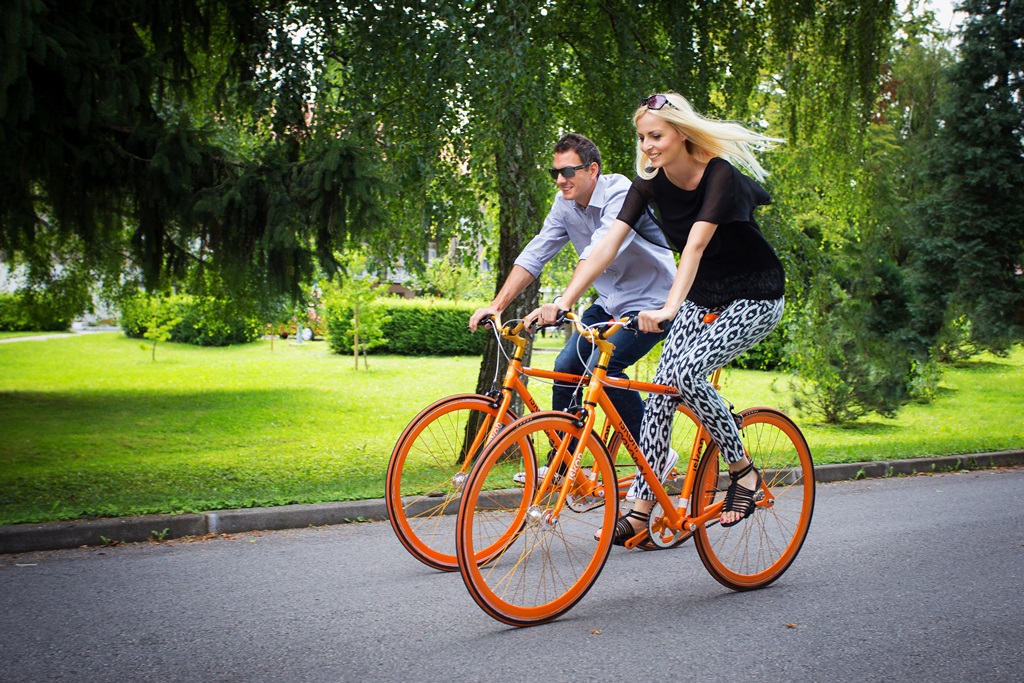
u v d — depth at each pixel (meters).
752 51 8.81
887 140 20.34
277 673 2.93
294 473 7.56
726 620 3.52
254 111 6.95
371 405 13.99
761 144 3.61
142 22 6.79
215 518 5.11
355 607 3.65
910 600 3.82
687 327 3.91
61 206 6.72
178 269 7.34
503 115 6.67
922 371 15.33
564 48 7.93
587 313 4.73
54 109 5.89
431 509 4.54
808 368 12.27
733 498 3.80
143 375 18.31
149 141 6.38
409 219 7.35
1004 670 3.03
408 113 7.06
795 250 9.55
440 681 2.88
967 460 8.07
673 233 3.75
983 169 18.59
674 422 3.97
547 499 3.57
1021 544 4.88
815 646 3.24
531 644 3.23
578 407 3.62
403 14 6.71
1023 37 18.94
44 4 5.47
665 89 7.62
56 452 8.97
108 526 4.85
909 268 19.23
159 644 3.20
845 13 9.37
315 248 6.60
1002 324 18.61
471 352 27.06
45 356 22.61
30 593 3.85
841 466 7.41
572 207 4.64
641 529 3.90
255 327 9.48
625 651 3.16
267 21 7.04
